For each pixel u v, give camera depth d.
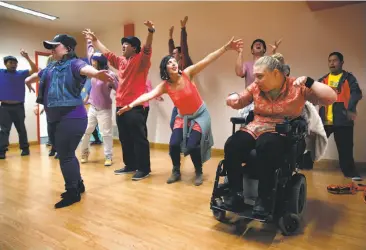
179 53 4.11
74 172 2.41
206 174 3.29
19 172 3.41
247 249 1.65
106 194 2.61
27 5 4.46
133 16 5.06
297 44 3.87
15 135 5.36
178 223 2.00
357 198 2.47
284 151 1.78
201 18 4.58
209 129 2.88
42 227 1.94
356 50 3.50
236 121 2.14
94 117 3.79
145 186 2.84
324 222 2.00
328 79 3.29
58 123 2.34
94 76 2.14
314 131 2.09
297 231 1.87
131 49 2.99
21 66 5.40
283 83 1.82
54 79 2.28
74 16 5.02
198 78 4.67
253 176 1.90
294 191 1.83
